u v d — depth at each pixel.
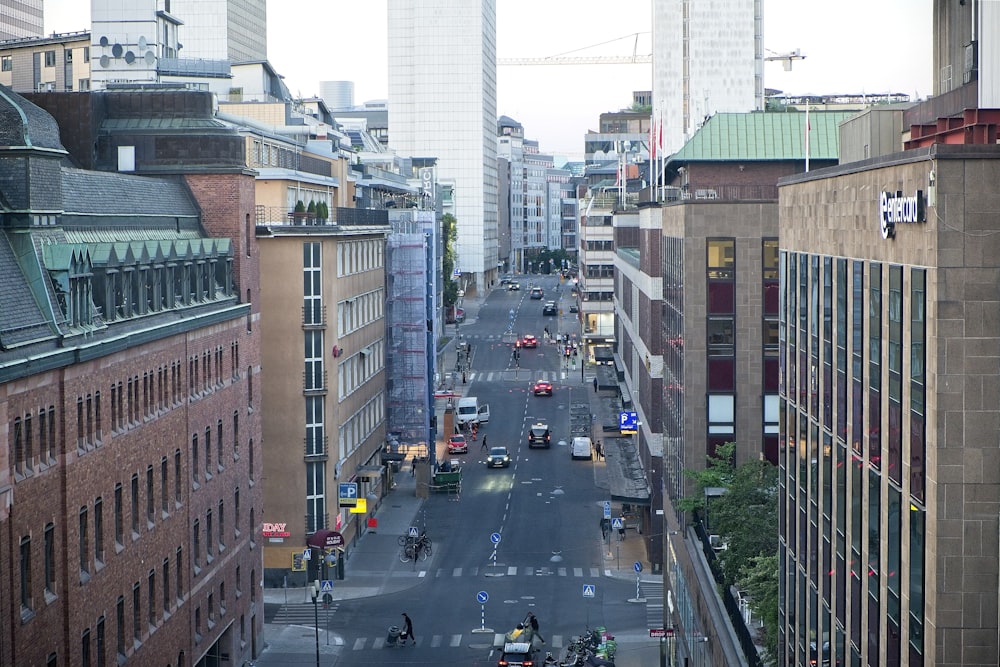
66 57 169.75
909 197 27.67
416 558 88.12
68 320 46.75
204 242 64.00
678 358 72.12
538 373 183.75
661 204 91.88
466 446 129.75
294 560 83.69
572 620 75.50
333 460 85.56
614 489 94.56
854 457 33.03
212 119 70.00
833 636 35.84
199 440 62.28
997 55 29.73
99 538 49.34
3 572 40.16
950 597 26.16
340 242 90.75
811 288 38.62
